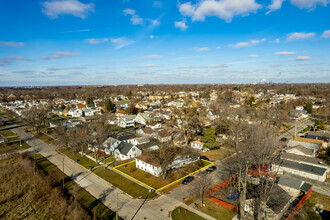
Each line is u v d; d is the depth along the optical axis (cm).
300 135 7850
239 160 3666
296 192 3775
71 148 6134
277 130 8394
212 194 3762
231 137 6612
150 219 3069
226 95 17212
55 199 3681
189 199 3597
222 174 4516
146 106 14825
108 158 5650
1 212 3384
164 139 6638
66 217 3200
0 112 14350
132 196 3706
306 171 4472
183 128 6850
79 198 3653
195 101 16075
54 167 5044
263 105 12419
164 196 3700
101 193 3825
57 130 7506
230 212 3225
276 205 3125
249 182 4178
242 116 9162
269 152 4088
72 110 12800
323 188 4025
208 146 6138
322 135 7156
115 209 3316
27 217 3250
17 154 5962
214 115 10219
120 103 17512
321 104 13888
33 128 9075
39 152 6178
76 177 4494
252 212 3225
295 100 14638
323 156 5672
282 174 4641
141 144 6053
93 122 10194
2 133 8494
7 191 4019
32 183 4316
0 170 4928
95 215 3144
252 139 4581
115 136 6806
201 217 3100
